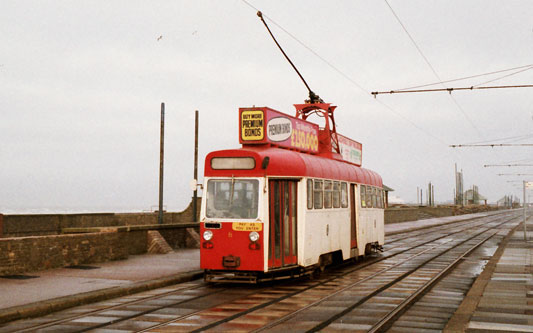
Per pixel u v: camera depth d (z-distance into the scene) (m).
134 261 18.91
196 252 22.59
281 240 14.25
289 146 16.20
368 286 14.31
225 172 14.29
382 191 24.86
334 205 17.62
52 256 16.44
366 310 10.95
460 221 72.75
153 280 14.23
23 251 15.33
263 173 13.91
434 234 41.28
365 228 21.45
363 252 21.03
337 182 18.08
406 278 16.12
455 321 9.55
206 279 14.36
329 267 19.36
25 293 11.96
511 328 8.99
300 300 12.12
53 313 10.68
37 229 27.52
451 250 26.89
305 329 9.16
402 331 9.30
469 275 17.34
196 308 11.15
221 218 14.09
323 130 19.25
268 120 15.12
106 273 15.54
